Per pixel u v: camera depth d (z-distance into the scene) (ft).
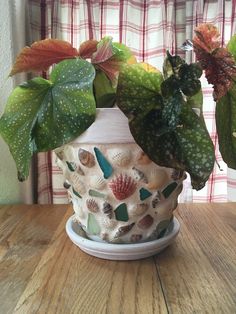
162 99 1.06
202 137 1.05
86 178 1.20
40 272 1.18
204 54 1.04
